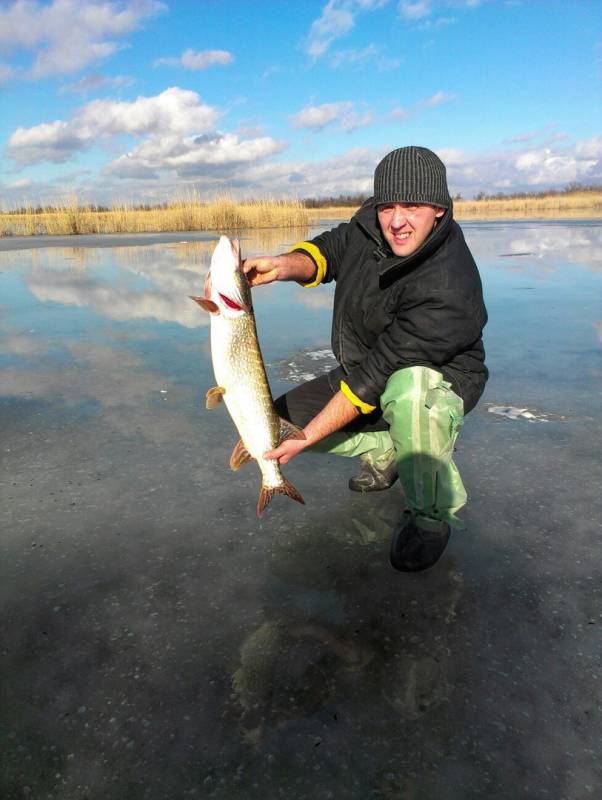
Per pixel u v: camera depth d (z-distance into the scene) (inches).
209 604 87.9
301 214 1125.1
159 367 208.5
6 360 217.0
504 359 218.4
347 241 124.7
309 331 268.1
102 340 247.6
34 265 507.5
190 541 104.2
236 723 68.0
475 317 101.7
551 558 99.1
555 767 63.0
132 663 76.5
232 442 146.0
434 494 96.7
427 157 95.3
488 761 63.6
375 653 78.5
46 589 90.7
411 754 64.2
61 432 151.0
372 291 109.3
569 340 244.2
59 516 111.6
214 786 60.8
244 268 110.7
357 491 124.0
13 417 160.7
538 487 123.0
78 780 61.4
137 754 64.2
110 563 97.5
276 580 93.7
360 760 63.6
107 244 733.9
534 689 72.7
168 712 69.4
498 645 79.9
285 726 67.6
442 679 74.2
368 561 99.1
